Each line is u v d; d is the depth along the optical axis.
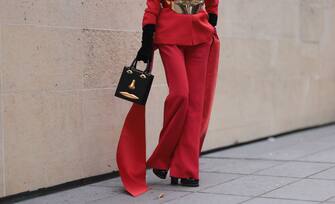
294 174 10.57
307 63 16.70
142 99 9.08
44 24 9.30
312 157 12.21
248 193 9.23
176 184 9.91
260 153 12.88
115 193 9.52
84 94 10.05
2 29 8.68
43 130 9.37
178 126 9.38
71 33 9.76
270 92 15.07
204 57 9.59
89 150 10.21
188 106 9.54
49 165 9.51
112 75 10.56
